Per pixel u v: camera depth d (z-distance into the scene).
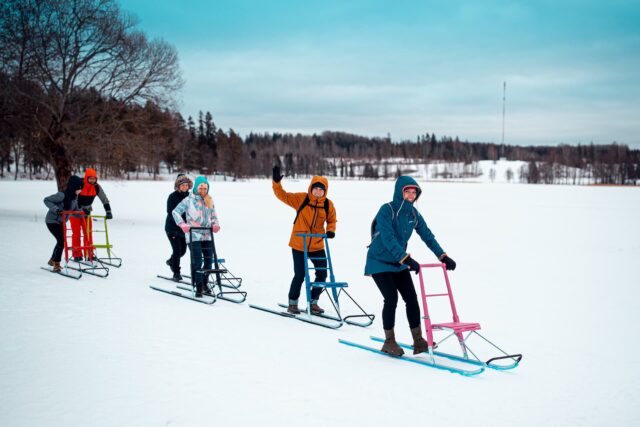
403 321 6.80
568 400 4.21
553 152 169.00
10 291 7.43
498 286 9.39
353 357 5.13
